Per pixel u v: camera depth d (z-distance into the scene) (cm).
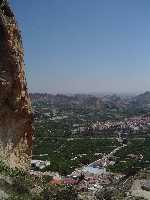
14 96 2623
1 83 2547
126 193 4162
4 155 2561
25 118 2728
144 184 4644
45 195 2458
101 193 3800
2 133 2591
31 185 2516
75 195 2702
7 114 2612
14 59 2588
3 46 2556
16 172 2547
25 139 2758
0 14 2536
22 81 2670
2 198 2139
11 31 2581
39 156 14488
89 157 14725
